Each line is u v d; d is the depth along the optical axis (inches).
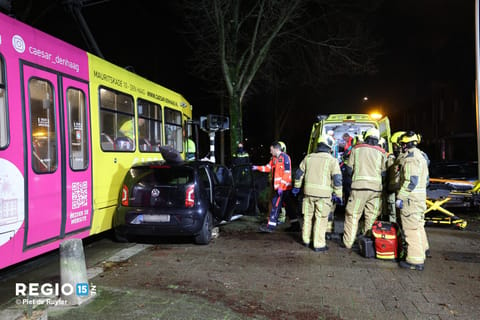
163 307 160.7
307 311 158.2
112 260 227.1
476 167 428.5
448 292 178.1
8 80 177.6
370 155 240.2
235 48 549.6
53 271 217.8
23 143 183.6
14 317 148.6
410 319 151.4
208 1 522.9
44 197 197.0
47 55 205.2
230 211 314.0
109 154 261.6
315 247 244.5
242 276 199.0
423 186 211.9
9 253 175.2
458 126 1056.8
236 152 531.8
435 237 286.8
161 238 288.8
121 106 281.3
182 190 251.1
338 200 244.7
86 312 155.6
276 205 297.0
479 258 231.9
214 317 152.0
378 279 195.0
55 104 209.3
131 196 255.6
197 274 201.9
